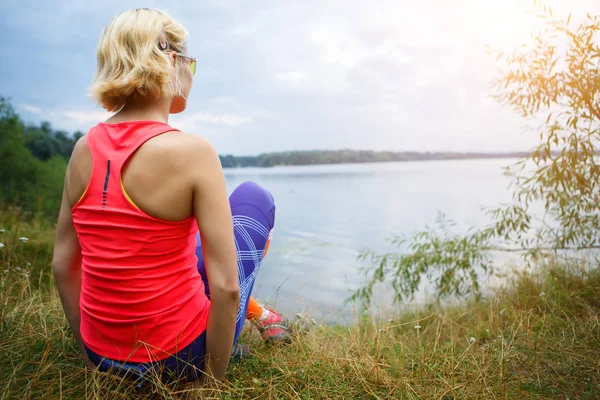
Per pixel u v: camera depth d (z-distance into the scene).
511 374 1.86
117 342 1.38
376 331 2.30
